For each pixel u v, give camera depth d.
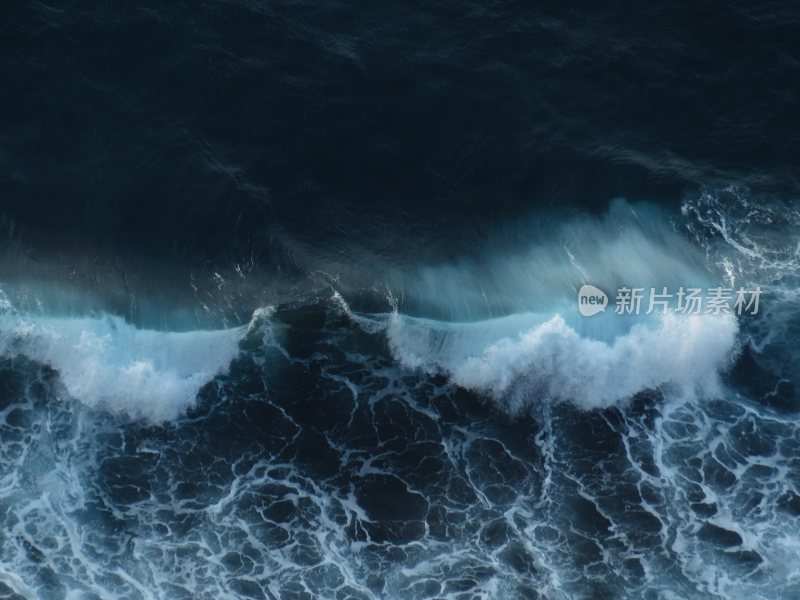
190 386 61.09
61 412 59.81
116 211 67.50
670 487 58.28
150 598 52.88
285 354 62.59
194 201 68.06
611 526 56.59
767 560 55.16
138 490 57.25
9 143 69.94
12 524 55.38
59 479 57.41
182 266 65.56
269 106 73.19
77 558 54.28
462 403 61.59
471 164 71.62
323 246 66.94
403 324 63.81
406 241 67.69
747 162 72.56
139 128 71.44
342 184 69.88
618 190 70.81
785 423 61.12
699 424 61.12
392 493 57.69
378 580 54.19
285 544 55.34
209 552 54.88
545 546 55.75
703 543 55.88
